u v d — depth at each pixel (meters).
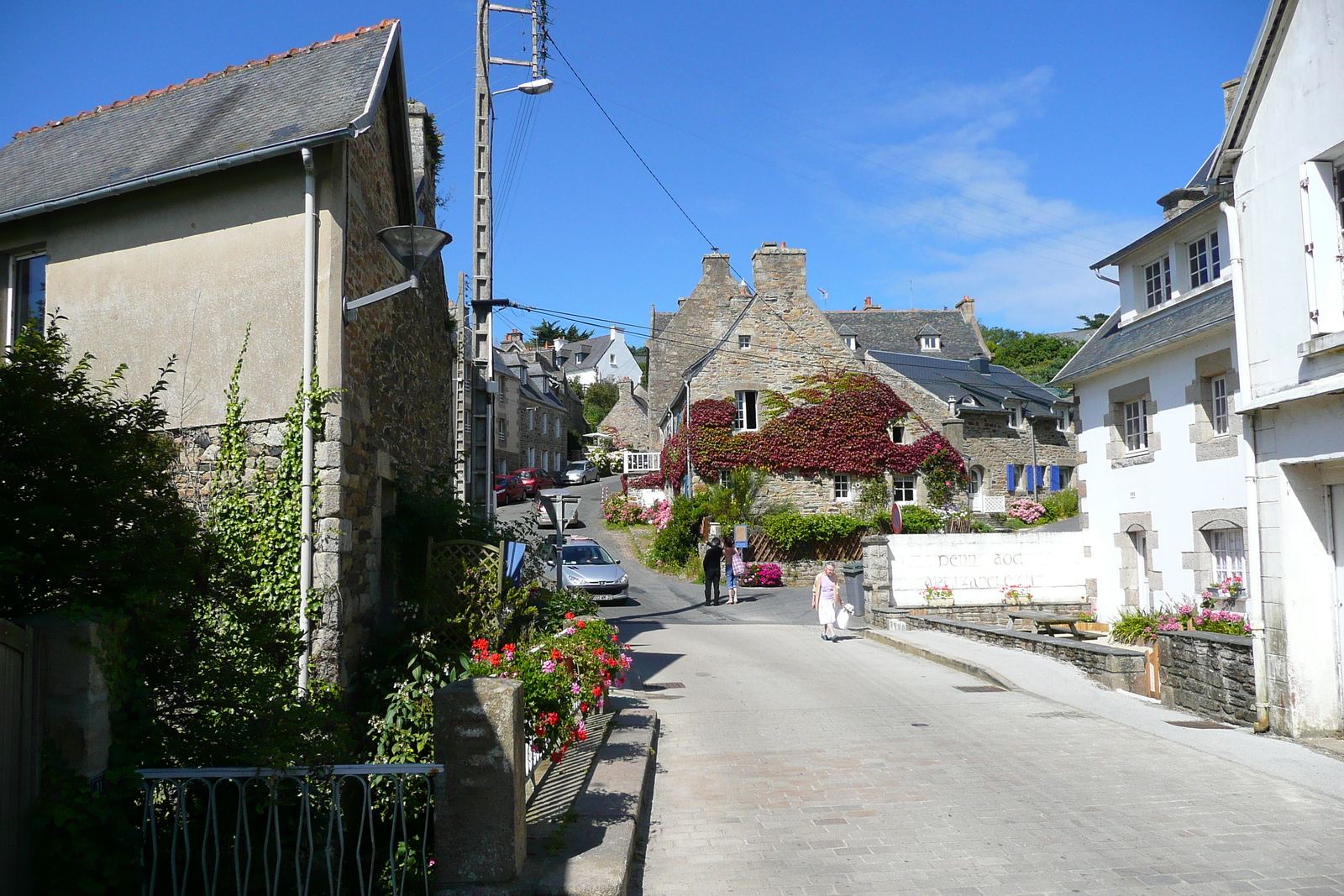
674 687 12.45
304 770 4.68
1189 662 10.51
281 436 8.48
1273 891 5.09
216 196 9.07
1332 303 8.48
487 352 15.70
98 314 9.36
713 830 6.39
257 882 5.29
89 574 4.82
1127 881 5.28
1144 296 16.67
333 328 8.52
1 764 4.05
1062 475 41.16
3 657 4.11
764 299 32.03
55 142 11.56
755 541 29.41
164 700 5.11
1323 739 8.60
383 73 9.34
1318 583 8.86
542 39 18.75
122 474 4.99
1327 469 8.84
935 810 6.76
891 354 41.75
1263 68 9.20
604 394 76.44
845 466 31.38
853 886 5.33
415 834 6.74
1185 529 14.80
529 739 6.93
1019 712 10.41
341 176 8.69
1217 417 14.26
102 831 4.38
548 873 4.84
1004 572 19.84
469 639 9.55
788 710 10.76
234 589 5.97
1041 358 67.38
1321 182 8.62
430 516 10.38
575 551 23.78
